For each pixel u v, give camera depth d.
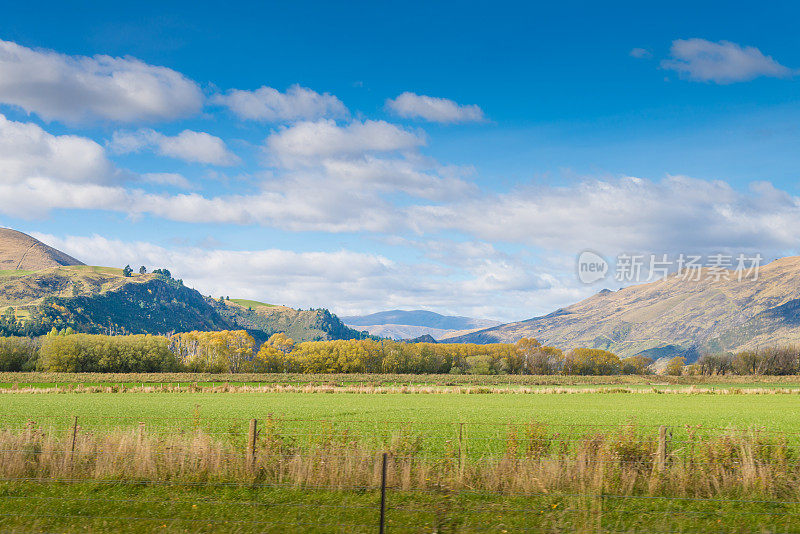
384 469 12.27
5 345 145.62
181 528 13.00
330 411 56.56
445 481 15.79
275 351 184.88
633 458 16.38
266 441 17.91
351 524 13.27
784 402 70.12
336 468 16.11
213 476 16.55
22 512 14.00
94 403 66.44
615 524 13.30
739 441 16.97
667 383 124.62
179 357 168.38
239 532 12.80
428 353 184.25
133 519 13.48
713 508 14.33
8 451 17.17
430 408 60.41
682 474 15.51
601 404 66.56
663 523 13.38
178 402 68.62
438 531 12.85
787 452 16.89
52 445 17.67
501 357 187.12
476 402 70.06
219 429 29.95
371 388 91.56
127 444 17.59
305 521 13.48
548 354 192.00
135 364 151.38
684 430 34.12
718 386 115.12
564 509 14.12
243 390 91.88
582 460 15.73
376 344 187.25
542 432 19.09
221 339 193.62
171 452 17.08
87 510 14.20
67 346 144.12
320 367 180.88
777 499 14.91
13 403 66.12
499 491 15.38
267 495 15.23
